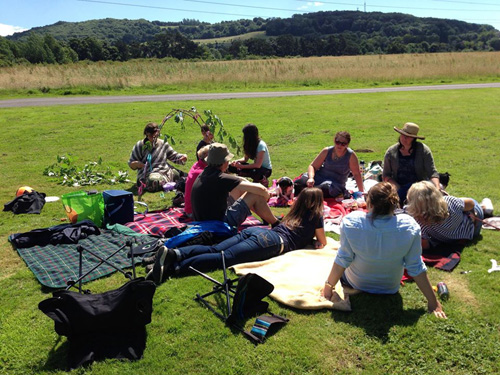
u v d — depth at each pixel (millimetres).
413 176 6168
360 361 3197
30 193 6801
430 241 4887
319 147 10852
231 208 5258
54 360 3236
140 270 4566
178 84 28828
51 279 4359
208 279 4188
